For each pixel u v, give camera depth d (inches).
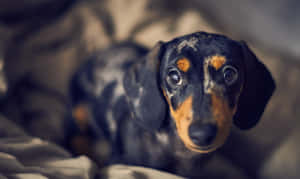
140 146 16.6
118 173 13.2
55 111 26.0
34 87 27.3
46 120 25.0
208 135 12.5
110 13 30.0
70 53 28.8
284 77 26.0
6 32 26.4
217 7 32.0
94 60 23.1
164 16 28.9
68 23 30.0
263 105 15.4
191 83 13.5
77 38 29.5
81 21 30.0
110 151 20.6
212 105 13.0
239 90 14.1
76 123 23.0
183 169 16.3
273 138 23.8
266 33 32.1
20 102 25.8
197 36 14.3
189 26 27.7
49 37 29.3
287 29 31.9
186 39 14.3
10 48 26.5
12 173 11.4
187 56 13.6
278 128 24.0
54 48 29.0
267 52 28.9
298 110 24.6
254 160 23.5
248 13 32.8
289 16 32.1
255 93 15.1
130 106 15.6
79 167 12.9
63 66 28.3
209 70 13.4
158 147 16.1
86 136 23.3
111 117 19.5
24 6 28.5
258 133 23.8
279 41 31.8
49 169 12.4
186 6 29.5
